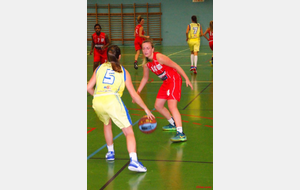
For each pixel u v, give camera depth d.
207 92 8.21
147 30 26.47
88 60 16.81
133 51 21.81
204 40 26.19
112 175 3.54
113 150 4.06
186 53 19.17
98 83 3.66
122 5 26.30
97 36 9.46
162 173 3.56
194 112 6.27
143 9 26.28
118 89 3.64
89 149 4.42
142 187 3.22
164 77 4.71
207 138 4.78
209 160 3.93
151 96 7.89
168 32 26.33
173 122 5.24
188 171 3.60
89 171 3.65
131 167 3.53
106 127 3.94
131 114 6.24
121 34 26.89
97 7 26.62
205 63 14.50
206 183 3.29
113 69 3.60
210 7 25.64
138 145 4.54
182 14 25.97
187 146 4.45
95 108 3.65
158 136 4.95
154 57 4.54
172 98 4.71
